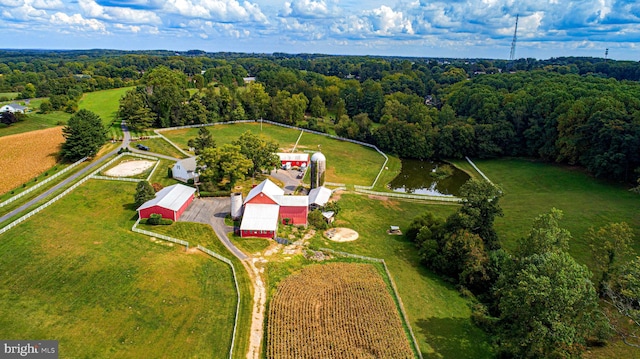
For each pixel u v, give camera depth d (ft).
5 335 112.98
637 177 246.06
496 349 120.88
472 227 164.96
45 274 142.00
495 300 142.61
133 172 258.57
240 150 257.14
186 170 246.68
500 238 190.80
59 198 207.41
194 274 150.10
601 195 235.20
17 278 138.51
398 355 116.47
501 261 150.82
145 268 150.00
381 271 162.50
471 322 136.15
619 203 220.43
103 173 253.44
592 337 122.21
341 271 158.10
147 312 127.54
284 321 127.03
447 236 165.58
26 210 192.44
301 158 296.10
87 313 124.67
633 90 337.93
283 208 196.34
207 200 221.87
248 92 476.54
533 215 214.28
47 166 261.85
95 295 133.18
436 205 238.27
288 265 160.86
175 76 501.15
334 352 116.26
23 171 250.37
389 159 356.59
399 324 129.59
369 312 134.41
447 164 354.33
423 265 170.81
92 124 299.58
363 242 186.50
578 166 293.84
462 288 152.35
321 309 134.72
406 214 223.30
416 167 344.90
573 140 286.25
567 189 253.03
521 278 108.99
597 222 198.49
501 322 127.95
